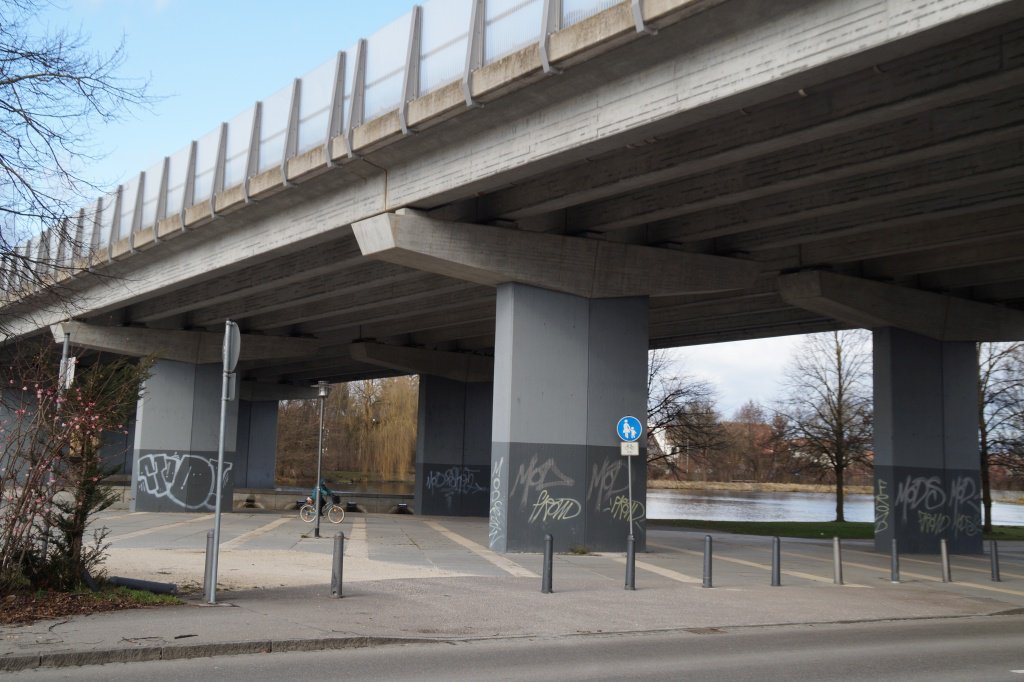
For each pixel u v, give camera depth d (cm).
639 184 1827
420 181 2012
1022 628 1355
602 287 2272
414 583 1537
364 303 3212
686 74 1455
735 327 3494
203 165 2702
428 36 1912
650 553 2294
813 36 1270
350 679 846
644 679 884
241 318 3725
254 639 991
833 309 2630
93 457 1241
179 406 3819
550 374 2212
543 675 890
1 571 1149
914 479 2736
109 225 3184
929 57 1327
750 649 1090
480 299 3016
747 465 11269
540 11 1645
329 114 2152
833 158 1675
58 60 1304
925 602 1608
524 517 2156
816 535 3484
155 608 1167
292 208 2414
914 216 1991
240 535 2498
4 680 818
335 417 8612
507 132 1797
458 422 4459
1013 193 1827
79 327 3634
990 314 2880
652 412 4825
